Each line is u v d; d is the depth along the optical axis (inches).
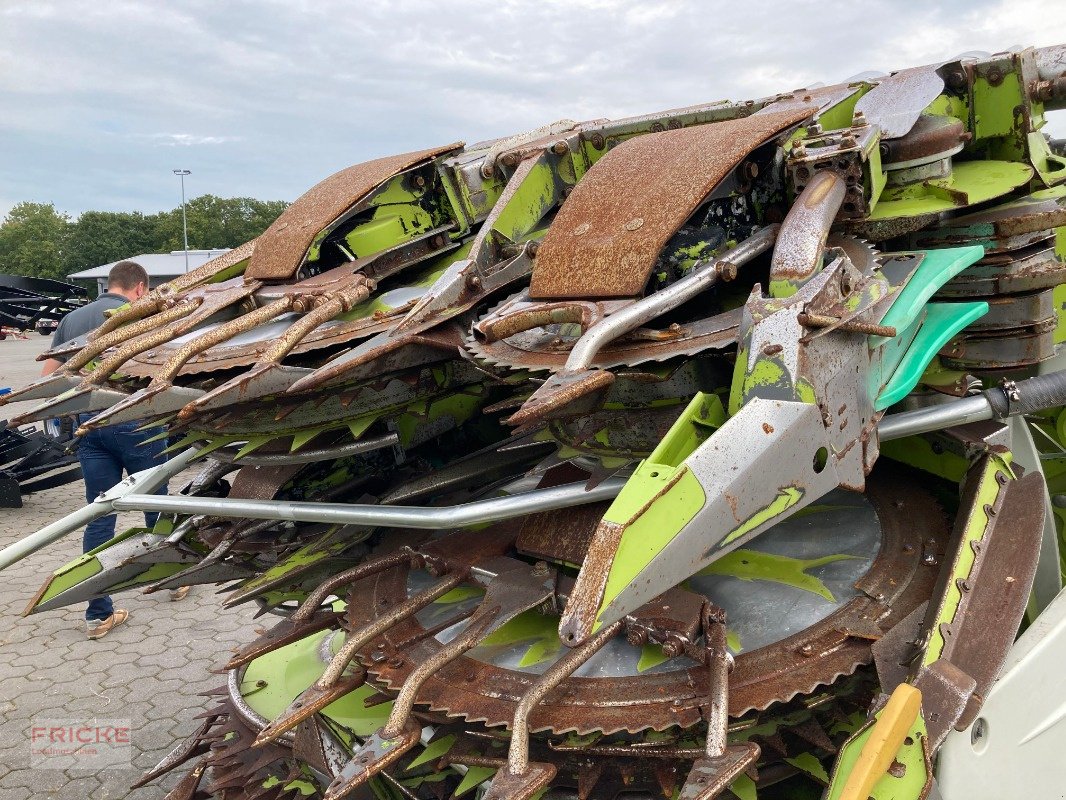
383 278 113.0
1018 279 90.1
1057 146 142.3
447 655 76.0
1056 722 80.7
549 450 108.9
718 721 66.1
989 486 84.1
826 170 85.8
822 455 70.7
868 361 75.5
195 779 123.9
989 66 104.0
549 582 83.7
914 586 80.5
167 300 115.6
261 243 118.4
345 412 95.8
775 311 69.9
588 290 80.7
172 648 191.3
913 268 81.1
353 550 110.5
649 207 83.0
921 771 67.6
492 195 123.7
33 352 782.5
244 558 116.0
